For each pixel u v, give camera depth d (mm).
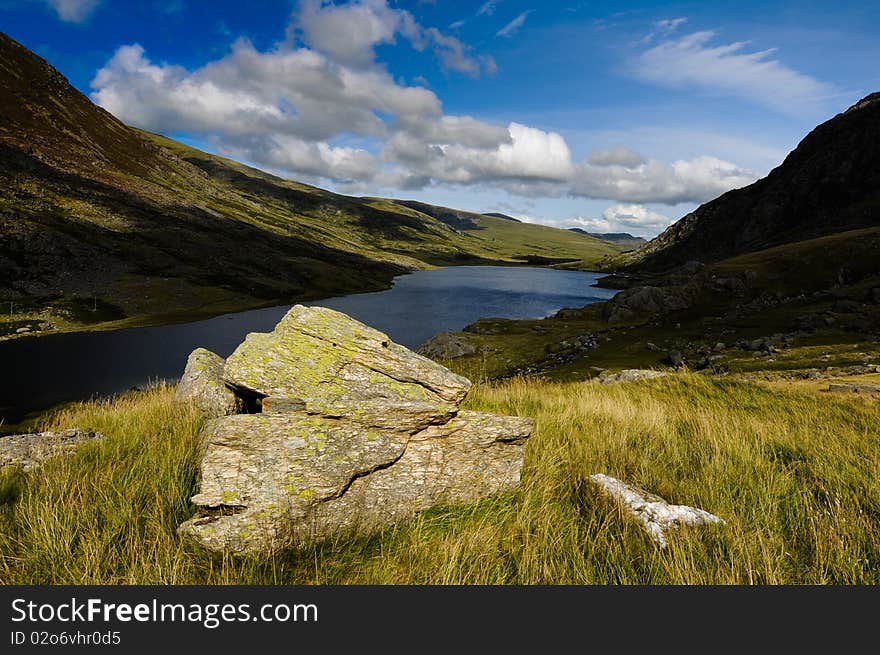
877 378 22891
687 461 7340
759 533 4656
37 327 85375
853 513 5180
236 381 5695
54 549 4375
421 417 5781
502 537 4961
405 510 5582
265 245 199625
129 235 148375
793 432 8773
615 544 4703
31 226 123250
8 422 42281
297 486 5027
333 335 6379
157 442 6801
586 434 8406
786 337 60469
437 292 172875
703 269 125000
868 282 90250
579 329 88188
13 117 191875
